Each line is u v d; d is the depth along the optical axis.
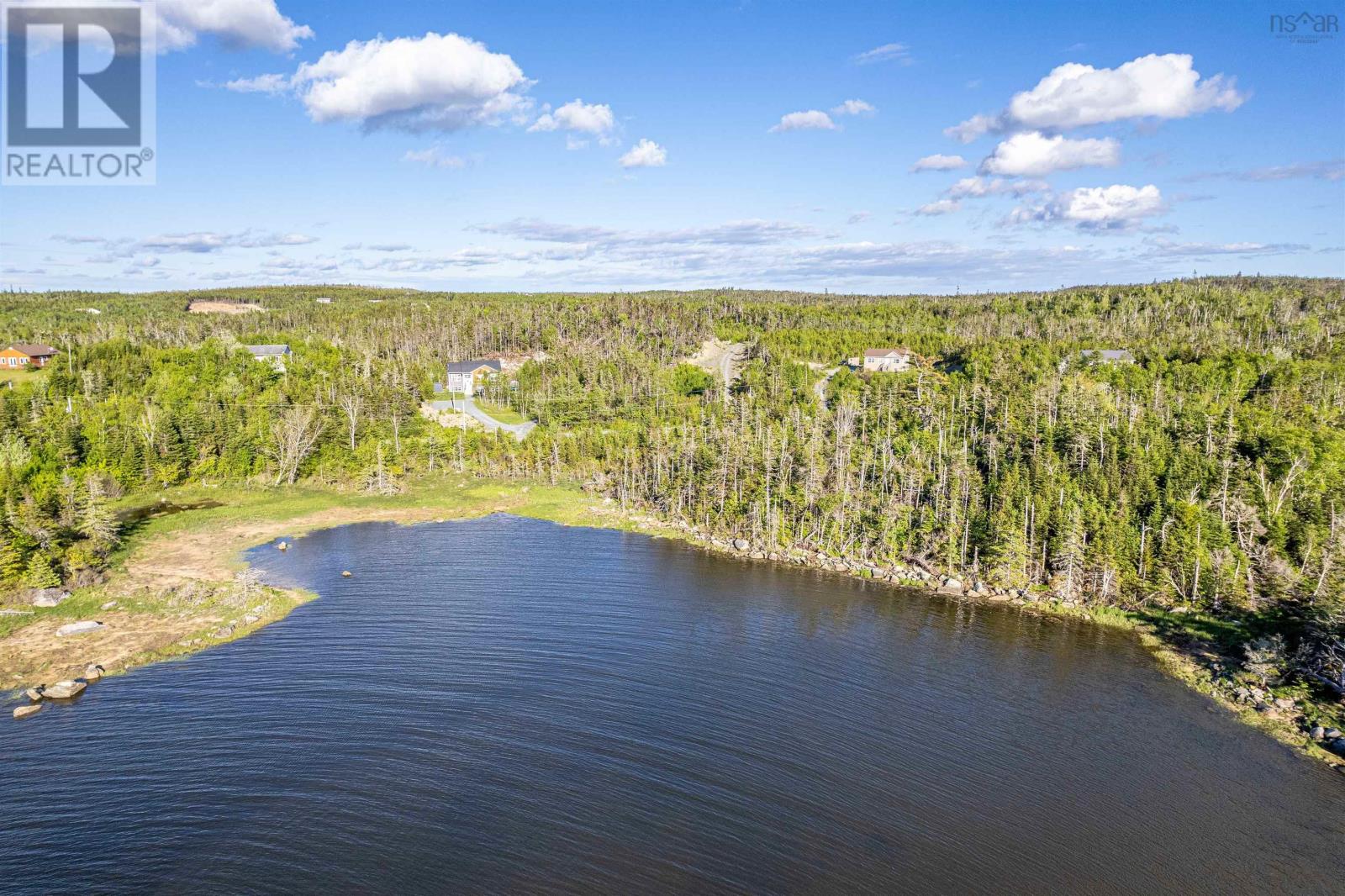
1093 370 180.88
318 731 62.94
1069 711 70.62
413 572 107.38
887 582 107.94
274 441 165.12
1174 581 96.44
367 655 78.19
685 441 156.75
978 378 181.00
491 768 58.53
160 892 44.78
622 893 46.06
